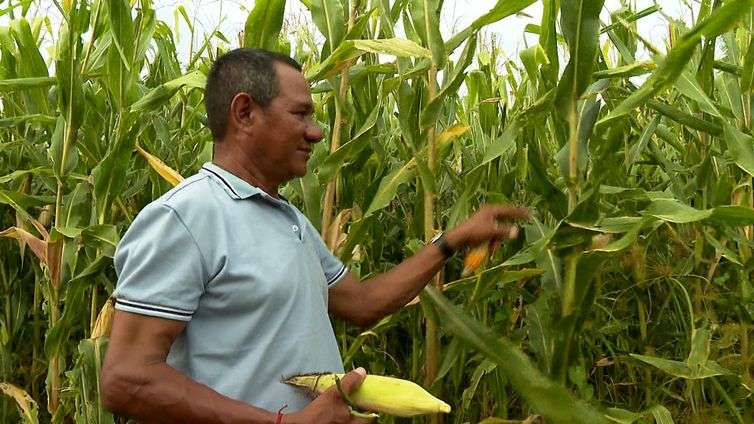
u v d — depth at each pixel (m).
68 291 2.69
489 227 2.19
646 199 2.21
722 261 3.15
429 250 2.22
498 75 4.06
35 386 3.58
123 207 3.18
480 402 3.30
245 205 1.67
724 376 2.62
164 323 1.52
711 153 2.97
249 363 1.61
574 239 2.21
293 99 1.69
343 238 2.82
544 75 2.46
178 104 3.84
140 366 1.48
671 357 3.39
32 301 3.82
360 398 1.54
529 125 2.51
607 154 2.21
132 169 3.36
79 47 2.74
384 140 3.60
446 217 3.58
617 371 3.43
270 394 1.62
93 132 3.07
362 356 3.15
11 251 3.61
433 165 2.66
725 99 2.80
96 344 2.58
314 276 1.80
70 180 3.09
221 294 1.61
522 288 3.08
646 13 2.74
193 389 1.50
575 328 2.38
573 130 2.25
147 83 3.94
